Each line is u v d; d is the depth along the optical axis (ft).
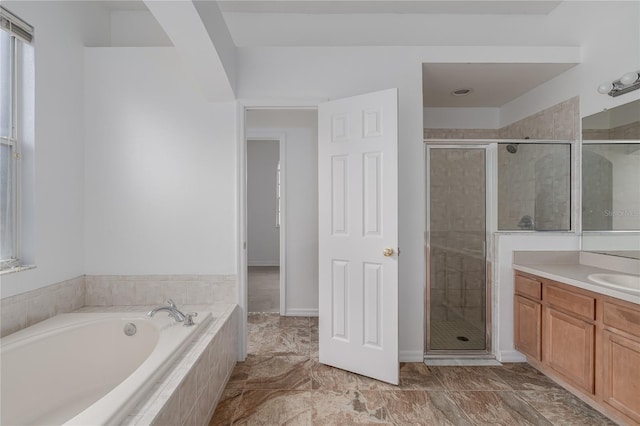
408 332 9.12
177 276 9.08
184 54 7.07
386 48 9.10
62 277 8.07
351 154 8.45
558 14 9.93
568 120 9.62
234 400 7.14
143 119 9.00
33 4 7.18
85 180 8.93
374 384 7.86
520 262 9.12
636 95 7.64
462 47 9.11
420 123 9.09
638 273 7.56
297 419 6.52
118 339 7.23
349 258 8.47
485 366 8.86
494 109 13.10
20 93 7.14
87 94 8.93
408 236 9.11
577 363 6.94
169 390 4.63
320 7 10.15
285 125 12.94
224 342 7.59
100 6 9.80
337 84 9.13
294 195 13.07
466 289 9.76
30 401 5.93
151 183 9.04
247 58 9.07
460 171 9.64
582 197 9.10
